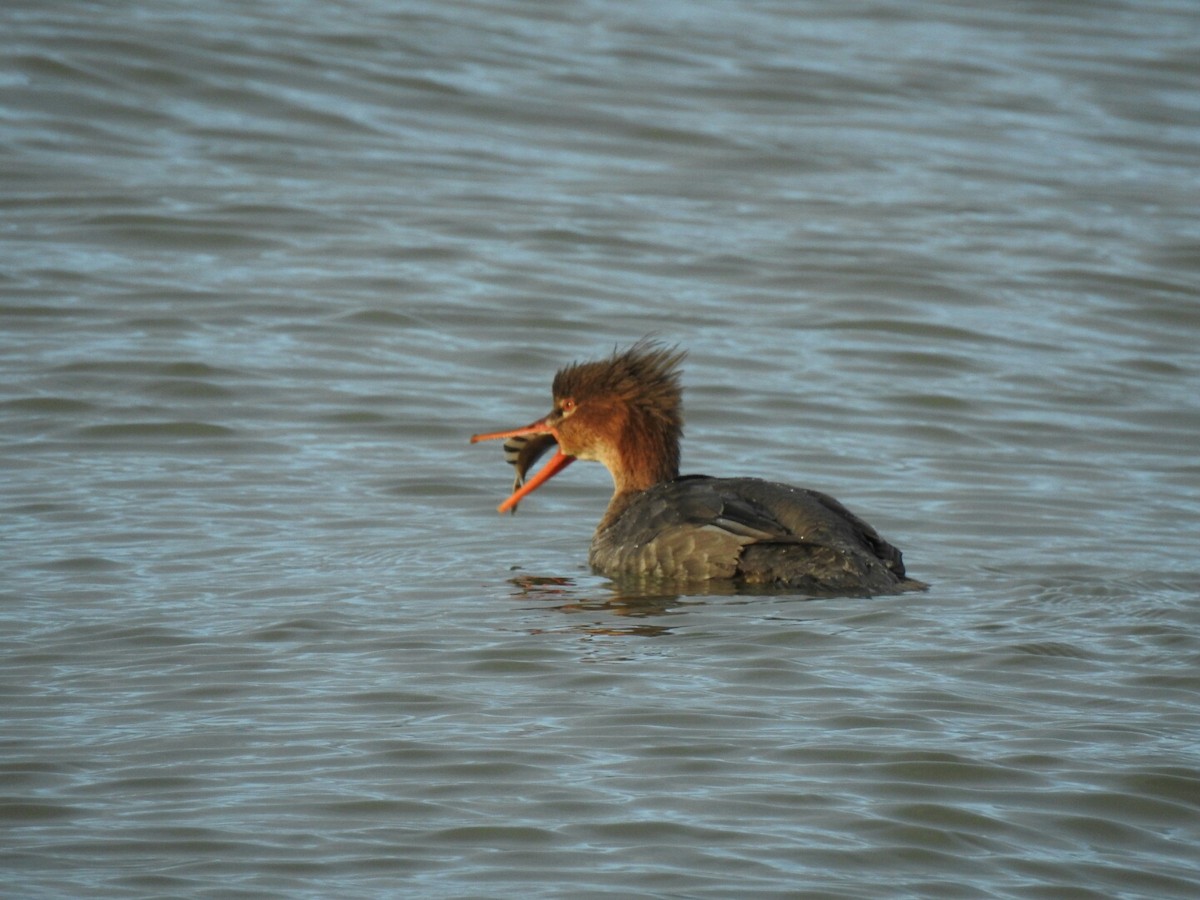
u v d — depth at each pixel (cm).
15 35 2684
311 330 1916
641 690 1014
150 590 1218
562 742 934
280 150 2466
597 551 1332
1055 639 1110
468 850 805
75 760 903
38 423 1627
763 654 1080
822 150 2617
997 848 819
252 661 1066
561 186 2428
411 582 1264
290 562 1306
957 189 2505
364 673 1047
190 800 855
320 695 1005
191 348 1831
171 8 2916
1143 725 963
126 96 2556
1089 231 2366
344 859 793
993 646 1095
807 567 1235
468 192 2378
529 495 1553
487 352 1897
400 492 1519
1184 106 2897
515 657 1076
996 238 2323
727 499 1304
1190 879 794
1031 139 2722
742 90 2833
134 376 1748
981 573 1299
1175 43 3222
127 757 908
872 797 868
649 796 864
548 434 1496
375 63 2794
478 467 1595
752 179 2503
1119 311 2109
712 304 2067
